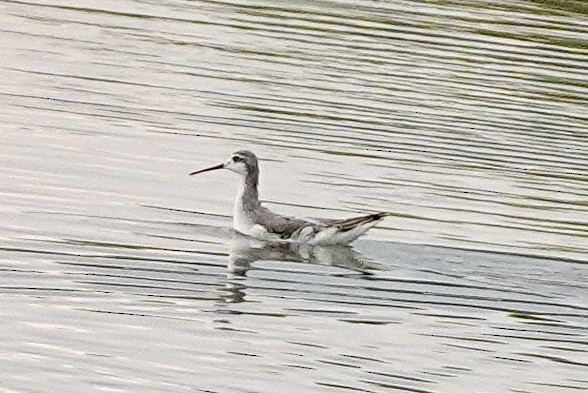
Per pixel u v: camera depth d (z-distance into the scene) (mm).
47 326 18859
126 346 18516
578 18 39938
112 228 22797
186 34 34969
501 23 38562
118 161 26047
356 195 25531
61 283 20344
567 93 33156
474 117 30781
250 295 20641
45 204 23484
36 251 21406
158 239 22562
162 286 20672
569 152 29188
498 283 21828
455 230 24125
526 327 20281
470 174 27266
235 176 26016
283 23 36750
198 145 27422
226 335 19156
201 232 23141
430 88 32438
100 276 20766
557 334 20125
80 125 27781
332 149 27922
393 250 23031
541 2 41281
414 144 28703
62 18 35469
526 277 22172
